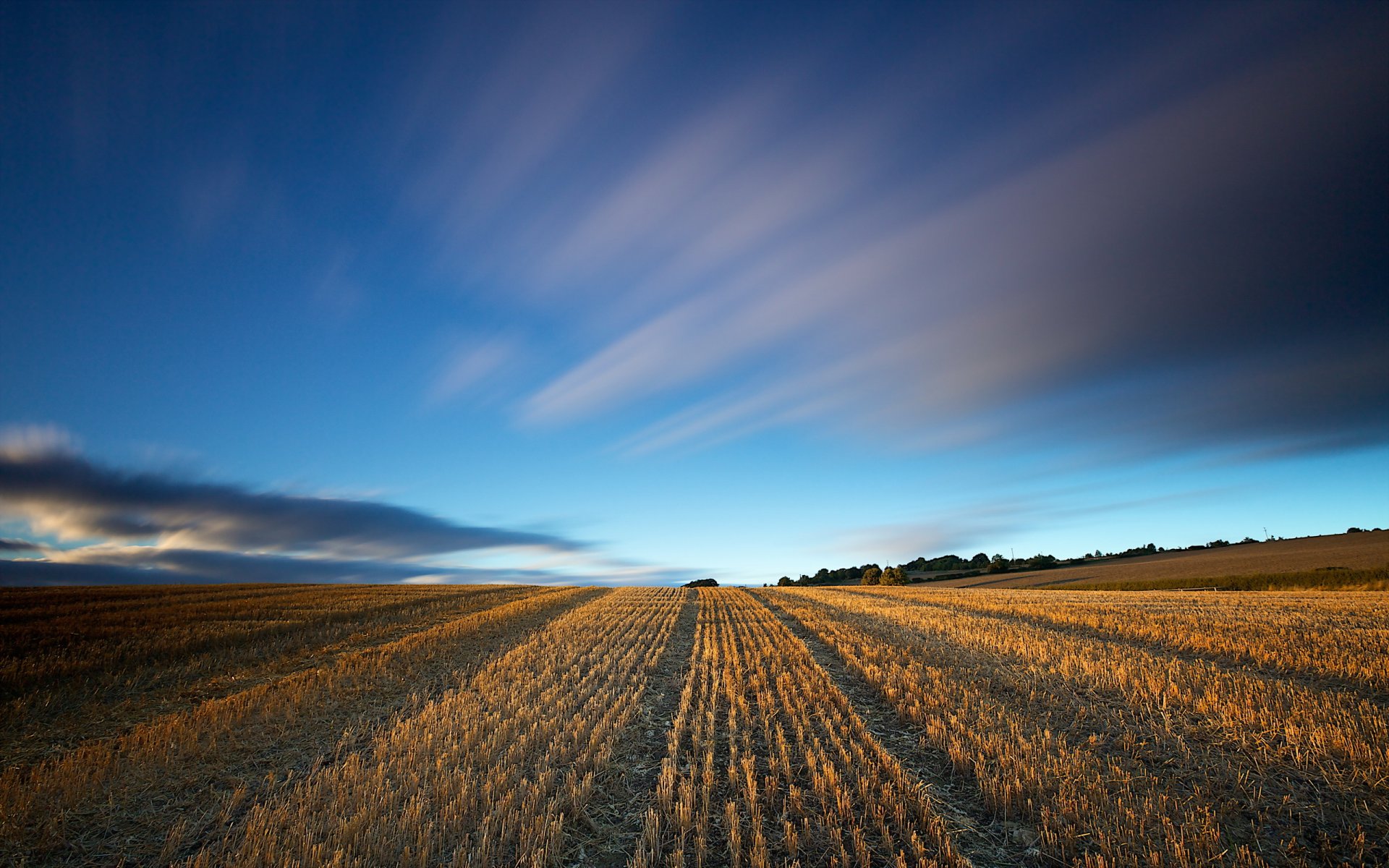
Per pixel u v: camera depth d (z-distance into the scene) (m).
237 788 8.09
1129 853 5.80
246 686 14.73
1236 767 7.86
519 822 6.62
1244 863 5.63
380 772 7.85
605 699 12.55
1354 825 6.33
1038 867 5.82
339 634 21.89
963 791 7.61
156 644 17.75
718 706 12.22
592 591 50.75
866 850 5.86
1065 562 102.56
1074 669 13.66
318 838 6.42
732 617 30.00
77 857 6.50
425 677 15.47
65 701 13.09
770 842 6.42
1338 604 26.72
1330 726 8.67
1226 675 12.46
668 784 7.63
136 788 8.19
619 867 6.09
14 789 7.90
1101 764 8.10
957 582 82.25
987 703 11.14
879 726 10.46
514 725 10.42
